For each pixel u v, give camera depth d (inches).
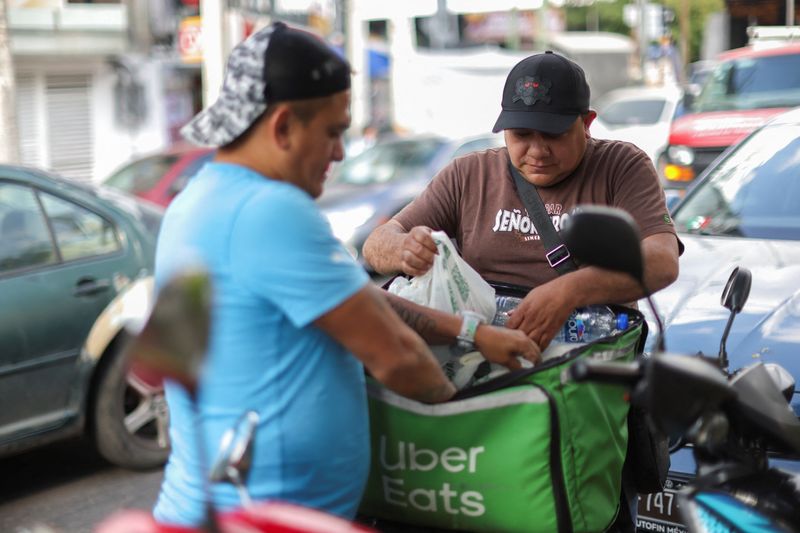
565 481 93.0
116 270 210.5
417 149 457.1
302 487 86.6
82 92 750.5
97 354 205.6
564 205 116.6
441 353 102.6
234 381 85.4
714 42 750.5
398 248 108.9
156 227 224.1
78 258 207.5
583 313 111.4
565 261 115.4
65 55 729.0
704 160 442.3
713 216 195.0
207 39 484.7
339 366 88.7
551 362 94.4
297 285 83.4
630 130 640.4
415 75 832.9
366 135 797.2
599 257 80.5
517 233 118.0
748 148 207.8
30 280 199.6
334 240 86.5
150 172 455.5
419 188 422.9
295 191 85.8
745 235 186.9
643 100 669.9
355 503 91.3
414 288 106.0
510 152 117.3
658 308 160.9
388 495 98.6
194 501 87.5
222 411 85.9
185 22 749.9
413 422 96.0
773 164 198.8
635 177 115.1
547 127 111.1
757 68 472.4
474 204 121.2
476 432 94.0
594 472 96.6
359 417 90.4
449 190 122.7
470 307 106.3
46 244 204.5
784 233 184.4
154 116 786.8
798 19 697.0
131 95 770.8
